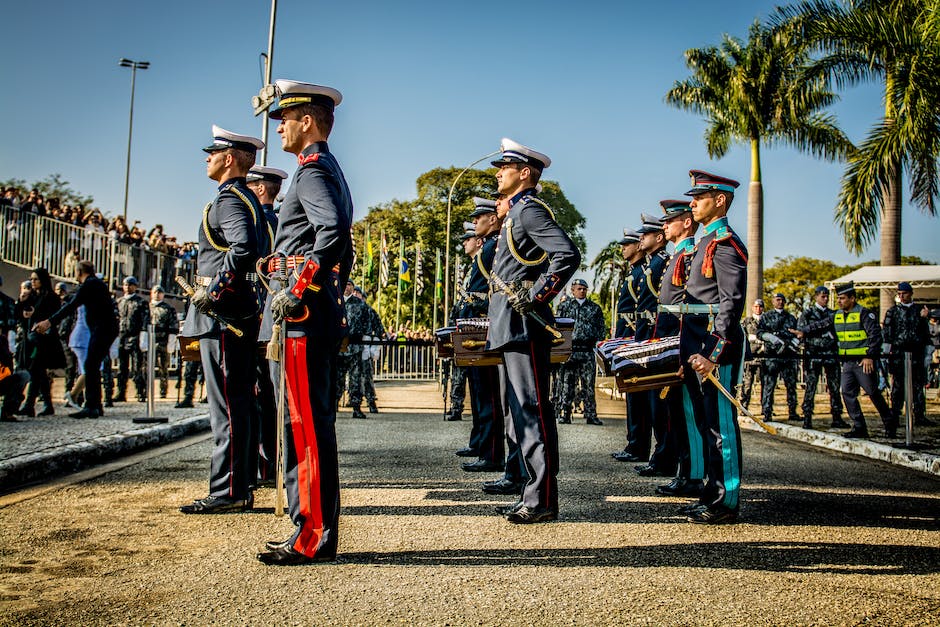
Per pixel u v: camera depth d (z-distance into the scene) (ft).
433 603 10.96
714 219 17.44
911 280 62.03
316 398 12.92
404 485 19.98
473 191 152.35
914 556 13.61
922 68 39.63
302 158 13.33
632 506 17.63
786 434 33.83
